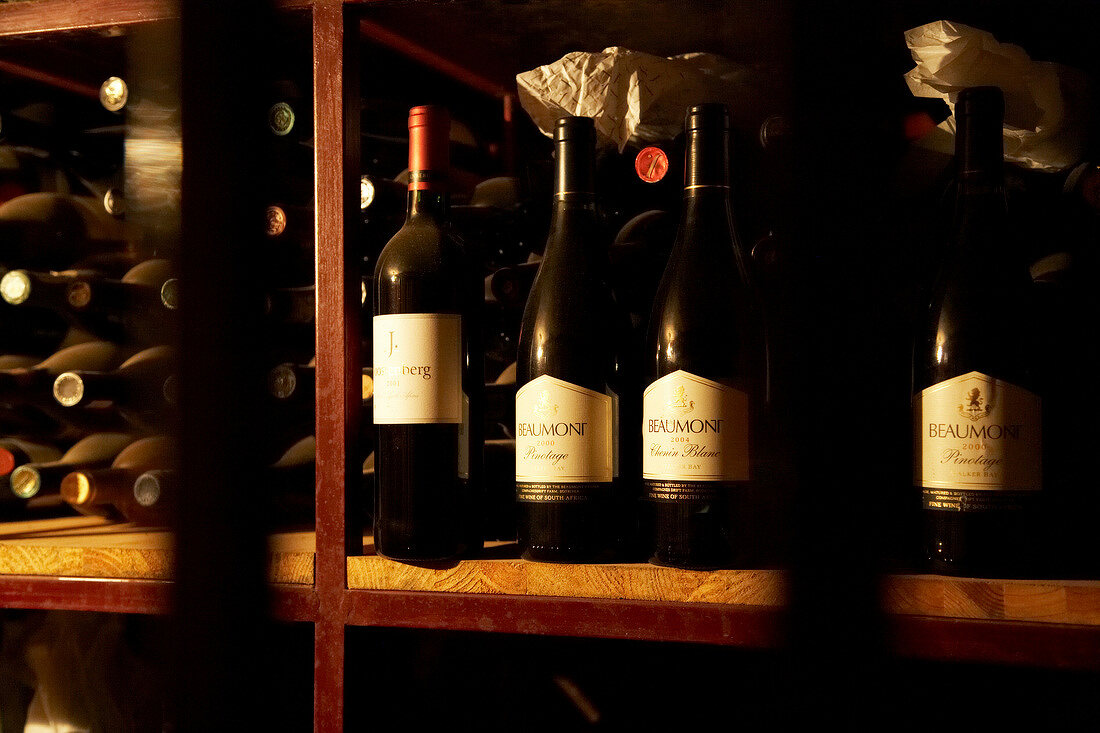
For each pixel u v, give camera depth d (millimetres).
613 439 773
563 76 894
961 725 882
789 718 706
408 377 755
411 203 815
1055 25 820
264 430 814
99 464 1122
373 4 781
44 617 1167
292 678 914
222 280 813
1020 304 754
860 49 701
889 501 830
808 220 709
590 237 828
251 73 822
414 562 750
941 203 917
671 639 689
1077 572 672
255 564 781
